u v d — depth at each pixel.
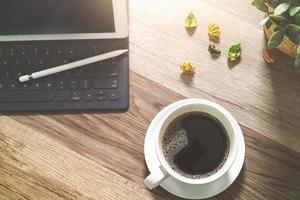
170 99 0.65
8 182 0.61
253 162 0.62
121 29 0.63
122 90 0.65
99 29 0.63
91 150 0.63
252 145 0.63
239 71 0.66
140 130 0.63
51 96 0.64
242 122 0.64
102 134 0.63
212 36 0.67
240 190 0.61
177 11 0.69
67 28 0.63
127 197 0.61
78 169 0.62
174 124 0.61
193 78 0.66
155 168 0.59
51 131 0.64
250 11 0.69
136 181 0.61
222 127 0.60
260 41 0.67
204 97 0.65
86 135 0.63
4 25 0.63
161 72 0.66
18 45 0.67
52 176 0.62
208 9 0.69
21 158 0.62
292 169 0.61
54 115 0.64
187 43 0.67
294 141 0.63
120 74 0.65
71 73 0.65
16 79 0.65
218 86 0.65
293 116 0.64
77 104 0.64
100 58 0.65
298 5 0.55
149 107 0.64
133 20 0.68
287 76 0.65
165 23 0.68
